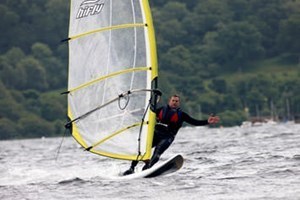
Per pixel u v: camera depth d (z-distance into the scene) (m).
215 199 44.34
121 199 45.84
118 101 56.25
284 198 43.53
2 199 47.69
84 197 47.09
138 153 55.41
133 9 56.53
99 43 56.97
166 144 56.09
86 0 57.47
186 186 49.44
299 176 51.78
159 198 45.59
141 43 56.25
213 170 58.28
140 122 55.69
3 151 128.25
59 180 56.38
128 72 56.25
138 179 53.19
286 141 96.06
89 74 57.06
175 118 56.19
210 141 114.38
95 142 56.69
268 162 62.03
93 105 56.84
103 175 58.09
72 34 57.84
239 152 76.75
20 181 57.47
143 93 55.88
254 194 45.38
